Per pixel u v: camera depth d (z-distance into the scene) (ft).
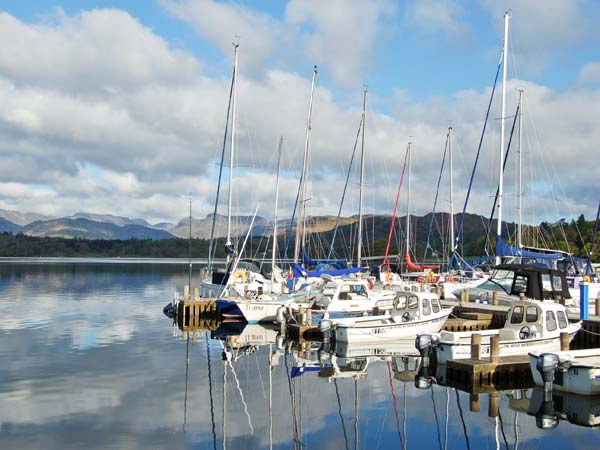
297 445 48.96
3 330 109.70
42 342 96.53
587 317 95.66
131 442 48.83
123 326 117.08
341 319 94.73
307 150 160.76
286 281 136.15
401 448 48.34
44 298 174.81
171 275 320.50
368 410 58.54
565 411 57.72
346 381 70.74
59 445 47.75
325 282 117.91
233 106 157.48
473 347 69.00
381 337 92.79
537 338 74.28
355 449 48.24
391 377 72.74
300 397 63.41
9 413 56.29
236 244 152.35
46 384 67.77
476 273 149.59
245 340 101.19
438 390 66.03
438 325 96.27
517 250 127.44
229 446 48.44
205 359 83.82
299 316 104.63
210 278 156.35
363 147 173.06
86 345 94.38
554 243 261.03
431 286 138.72
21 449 46.78
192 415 56.70
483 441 49.75
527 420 54.90
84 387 66.64
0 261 581.12
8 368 76.07
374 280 146.72
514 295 112.68
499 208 132.36
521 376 67.56
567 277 124.47
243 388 67.26
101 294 190.39
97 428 52.24
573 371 59.67
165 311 139.03
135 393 64.34
